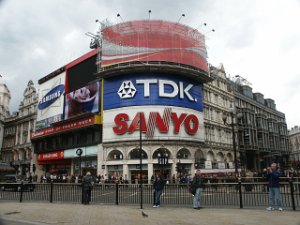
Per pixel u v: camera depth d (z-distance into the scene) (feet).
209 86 153.58
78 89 149.59
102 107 132.16
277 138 216.95
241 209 40.32
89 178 49.70
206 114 147.54
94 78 143.43
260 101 216.74
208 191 48.37
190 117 127.34
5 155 217.97
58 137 162.50
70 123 146.92
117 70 126.11
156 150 120.98
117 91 127.95
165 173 119.75
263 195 46.55
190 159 124.77
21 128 205.16
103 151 127.65
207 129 145.89
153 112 120.88
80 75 153.48
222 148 152.25
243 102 189.47
